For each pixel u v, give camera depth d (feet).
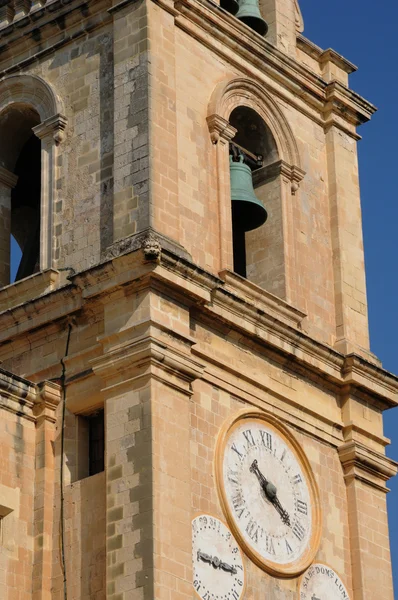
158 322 167.94
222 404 173.78
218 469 170.50
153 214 173.37
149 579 159.22
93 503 167.12
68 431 171.42
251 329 177.99
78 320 174.19
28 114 190.19
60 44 187.73
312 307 190.08
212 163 183.42
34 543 167.63
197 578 164.55
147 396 165.58
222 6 198.18
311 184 196.13
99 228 177.47
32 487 169.78
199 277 172.14
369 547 183.73
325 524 180.65
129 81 179.73
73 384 172.65
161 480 163.22
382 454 188.85
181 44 184.55
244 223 190.60
